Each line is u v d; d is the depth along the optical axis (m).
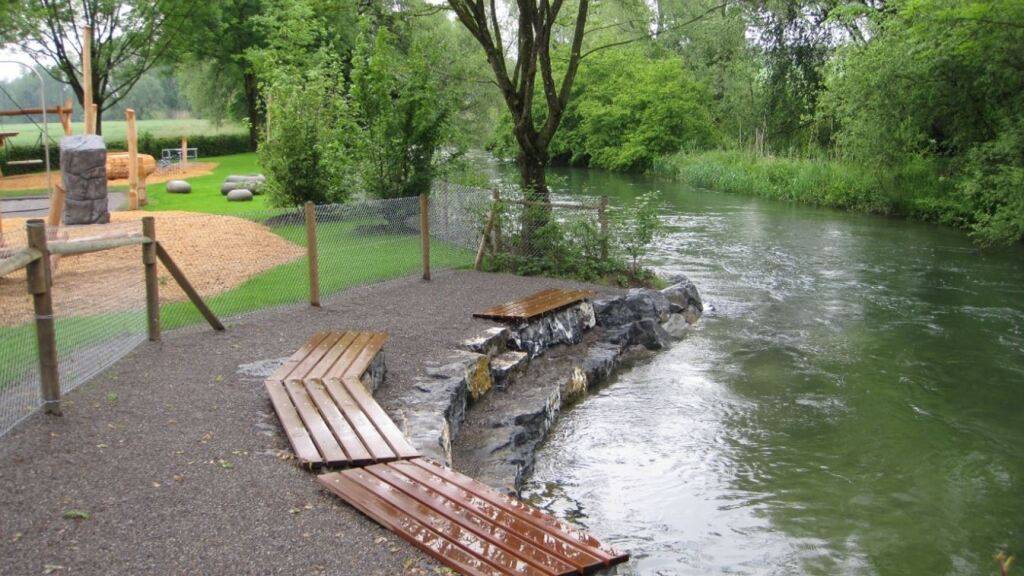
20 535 4.70
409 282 13.52
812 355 11.87
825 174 30.16
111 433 6.30
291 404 7.05
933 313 14.27
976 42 22.53
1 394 6.62
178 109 96.25
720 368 11.31
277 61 21.53
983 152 22.42
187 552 4.66
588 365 10.75
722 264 18.45
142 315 9.28
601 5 17.66
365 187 18.53
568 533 5.24
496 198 15.25
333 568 4.61
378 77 18.30
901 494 7.54
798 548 6.54
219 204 22.22
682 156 41.88
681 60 44.34
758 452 8.47
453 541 4.96
